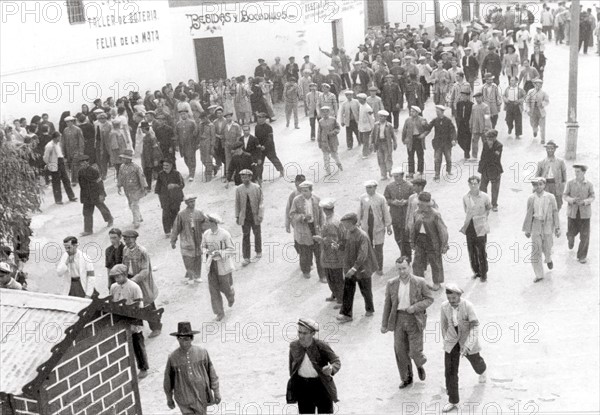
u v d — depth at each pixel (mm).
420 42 34875
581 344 12891
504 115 27391
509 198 19547
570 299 14516
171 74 34750
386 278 16016
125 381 7641
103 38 28891
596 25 40656
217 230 14805
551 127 25359
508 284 15320
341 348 13422
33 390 6793
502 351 12867
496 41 34500
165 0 31797
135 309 7535
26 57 25906
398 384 12180
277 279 16547
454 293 11039
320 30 36188
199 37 34781
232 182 22812
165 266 17594
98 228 20141
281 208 20422
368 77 30391
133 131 27562
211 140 22984
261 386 12492
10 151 15898
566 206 18719
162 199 18953
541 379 11969
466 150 22719
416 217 14883
